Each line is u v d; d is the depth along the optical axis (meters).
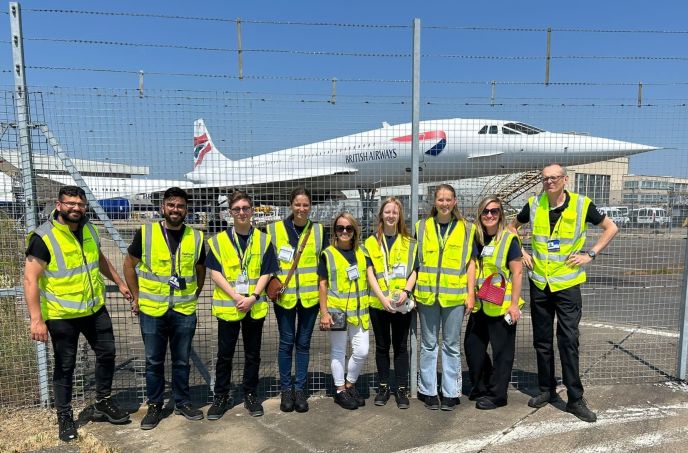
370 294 3.72
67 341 3.22
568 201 3.53
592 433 3.20
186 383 3.54
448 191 3.54
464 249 3.56
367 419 3.48
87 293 3.27
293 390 3.89
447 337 3.63
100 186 4.09
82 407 3.74
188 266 3.44
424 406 3.72
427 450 2.98
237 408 3.71
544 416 3.50
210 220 4.44
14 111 3.53
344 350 3.70
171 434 3.26
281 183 6.20
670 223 5.29
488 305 3.60
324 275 3.61
